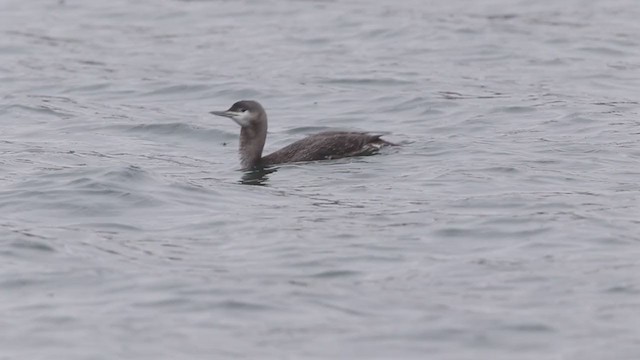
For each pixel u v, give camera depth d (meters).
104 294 15.04
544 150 21.61
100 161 21.41
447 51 30.55
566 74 28.12
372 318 14.21
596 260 15.73
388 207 18.27
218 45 32.22
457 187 19.28
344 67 29.27
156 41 32.94
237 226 17.52
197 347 13.56
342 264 15.84
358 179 20.00
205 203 18.75
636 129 23.14
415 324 14.02
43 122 25.06
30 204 18.59
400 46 31.23
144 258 16.22
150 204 18.64
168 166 21.27
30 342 13.73
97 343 13.68
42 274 15.68
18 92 27.70
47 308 14.64
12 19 35.72
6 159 21.48
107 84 28.50
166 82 28.45
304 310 14.45
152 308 14.59
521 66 28.95
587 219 17.31
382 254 16.17
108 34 33.84
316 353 13.40
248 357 13.31
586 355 13.17
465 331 13.82
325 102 26.44
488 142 22.36
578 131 23.14
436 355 13.32
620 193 18.75
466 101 25.80
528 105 25.28
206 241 16.91
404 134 23.36
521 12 34.81
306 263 15.88
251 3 36.97
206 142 23.53
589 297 14.59
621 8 35.06
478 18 34.06
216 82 28.28
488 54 30.16
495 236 16.77
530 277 15.23
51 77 29.11
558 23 33.22
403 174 20.20
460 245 16.47
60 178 19.69
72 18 35.88
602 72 28.23
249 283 15.23
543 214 17.61
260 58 30.61
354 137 21.61
